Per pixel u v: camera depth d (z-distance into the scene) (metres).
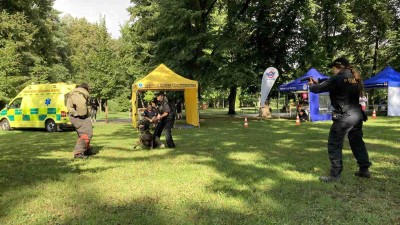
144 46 33.00
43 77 31.92
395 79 24.38
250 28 25.02
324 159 7.75
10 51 24.53
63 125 17.09
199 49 23.59
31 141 12.94
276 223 3.93
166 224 3.96
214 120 23.50
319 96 21.42
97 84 23.39
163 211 4.41
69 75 43.16
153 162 7.82
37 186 5.77
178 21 22.09
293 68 28.22
